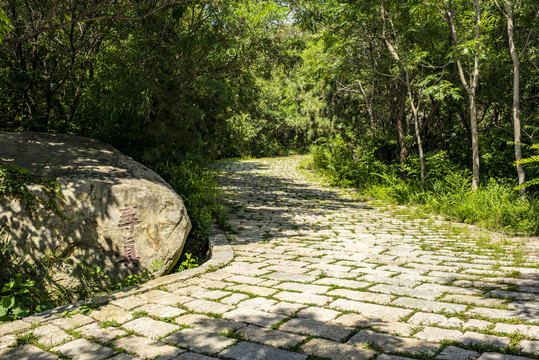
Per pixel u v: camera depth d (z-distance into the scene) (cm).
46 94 927
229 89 1165
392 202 1152
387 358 262
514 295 373
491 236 695
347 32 1289
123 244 515
